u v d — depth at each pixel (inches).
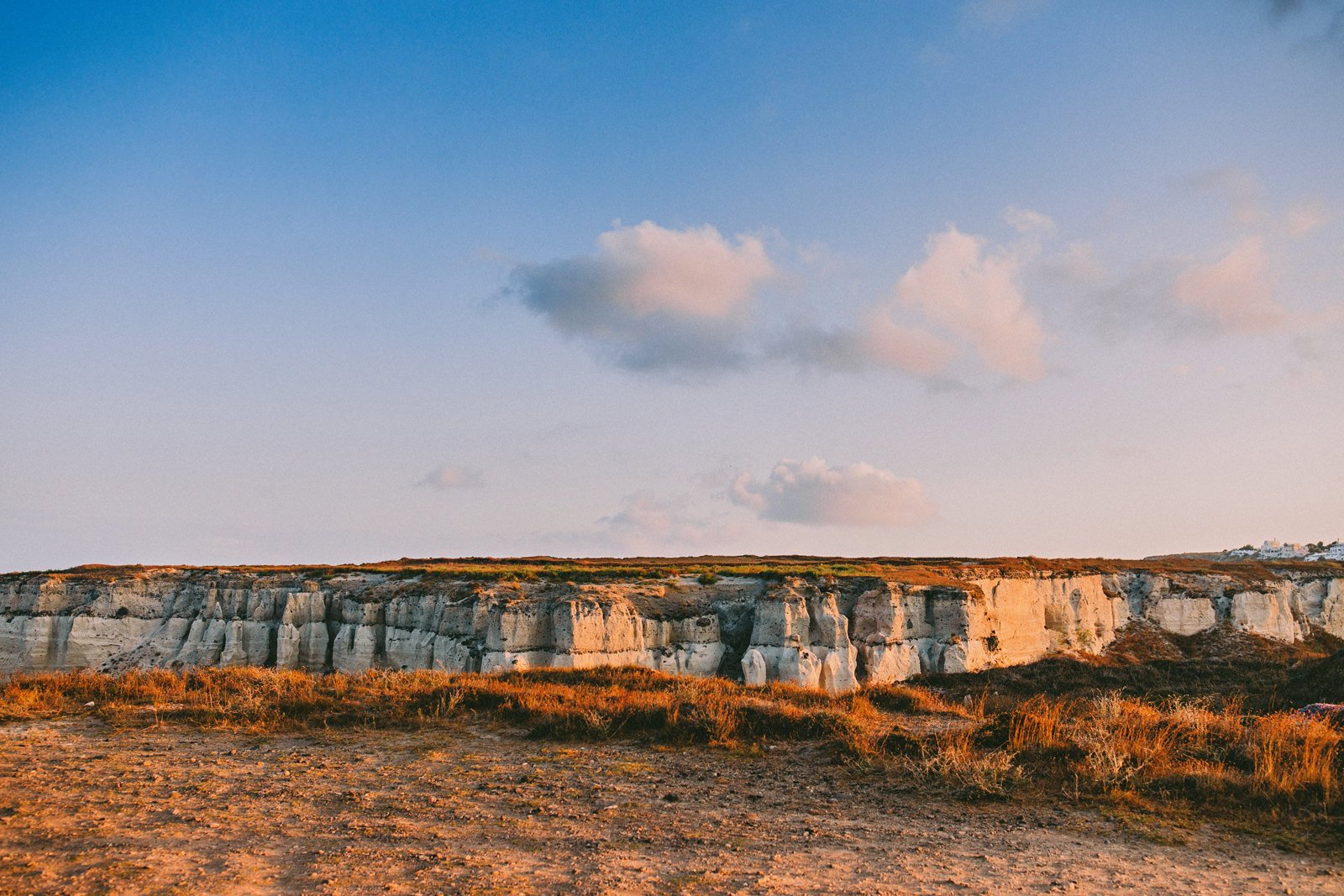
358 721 681.0
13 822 389.4
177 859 339.3
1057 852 363.6
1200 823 405.4
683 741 610.5
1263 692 1129.4
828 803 452.8
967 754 526.9
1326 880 327.0
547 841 377.7
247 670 902.4
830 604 2075.5
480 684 845.2
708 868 339.6
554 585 2202.3
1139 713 612.1
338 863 338.0
